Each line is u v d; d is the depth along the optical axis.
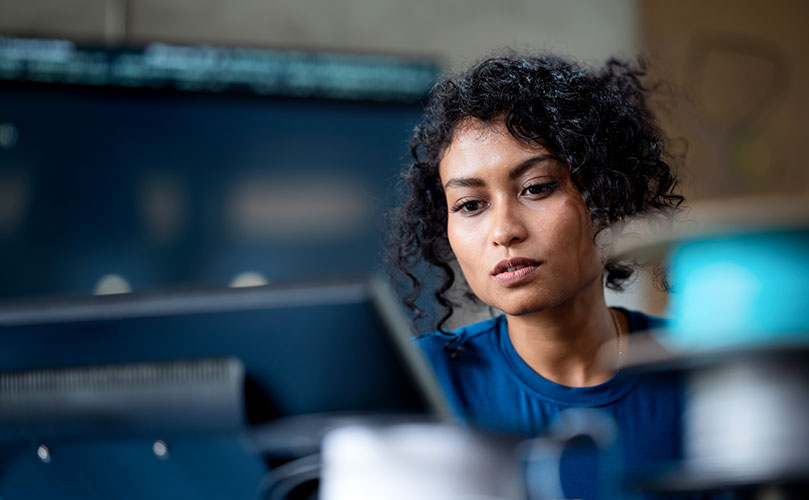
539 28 4.02
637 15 4.05
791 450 0.54
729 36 4.00
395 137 3.75
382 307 0.74
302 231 3.64
